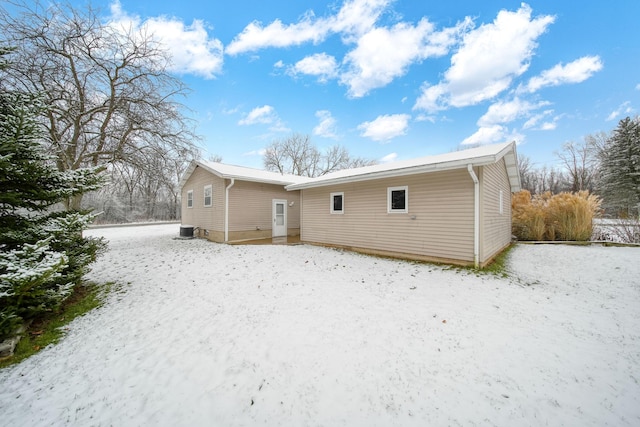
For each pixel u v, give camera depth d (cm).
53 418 218
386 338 337
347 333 352
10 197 352
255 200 1289
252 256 849
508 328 362
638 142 1759
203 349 319
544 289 529
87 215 436
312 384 254
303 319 396
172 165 998
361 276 619
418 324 375
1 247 365
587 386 248
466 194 670
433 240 731
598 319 392
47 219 420
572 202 992
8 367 288
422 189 753
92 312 430
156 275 636
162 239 1300
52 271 311
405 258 789
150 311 433
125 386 256
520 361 287
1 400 238
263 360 295
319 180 1014
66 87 811
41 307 349
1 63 399
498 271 636
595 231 1017
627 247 848
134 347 326
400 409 222
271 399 236
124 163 959
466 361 287
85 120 902
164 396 242
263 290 527
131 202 2447
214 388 252
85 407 230
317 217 1068
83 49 804
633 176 1738
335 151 3662
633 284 550
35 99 374
